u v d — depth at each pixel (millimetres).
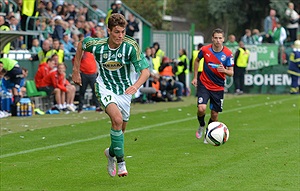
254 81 74750
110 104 21547
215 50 31062
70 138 33594
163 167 24828
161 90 62156
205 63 31266
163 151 28891
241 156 27344
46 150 29391
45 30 57906
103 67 21984
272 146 30219
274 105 55719
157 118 44375
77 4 71812
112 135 21406
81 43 22188
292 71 72188
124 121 22422
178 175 23172
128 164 25547
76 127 38781
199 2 107062
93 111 51281
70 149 29688
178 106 55938
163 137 33875
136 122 41656
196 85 31938
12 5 57062
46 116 46688
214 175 23125
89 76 49219
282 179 22297
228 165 25156
